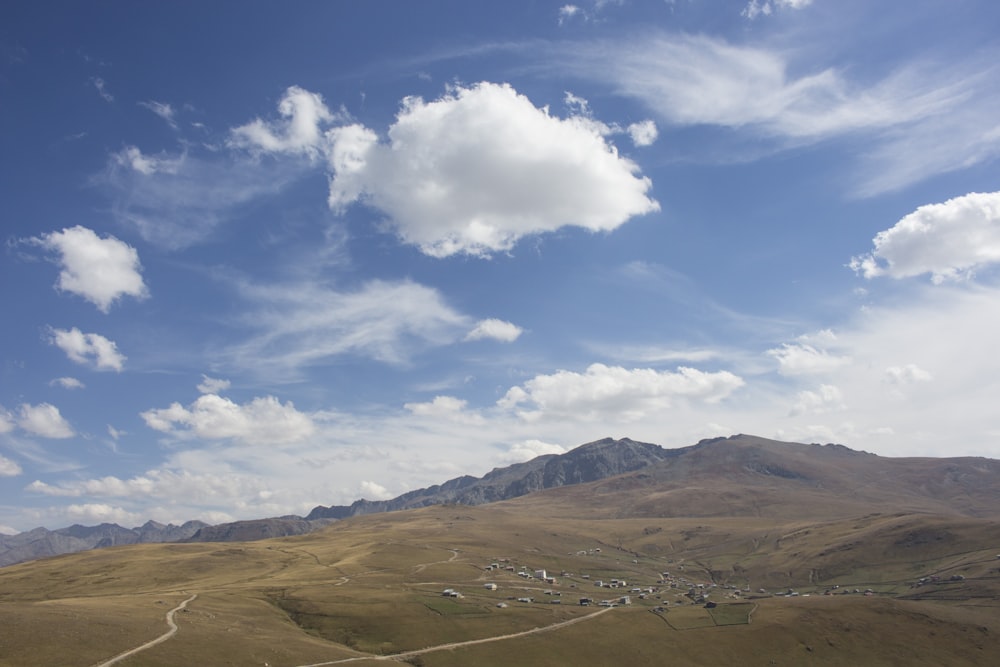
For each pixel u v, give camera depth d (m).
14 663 125.88
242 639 168.38
